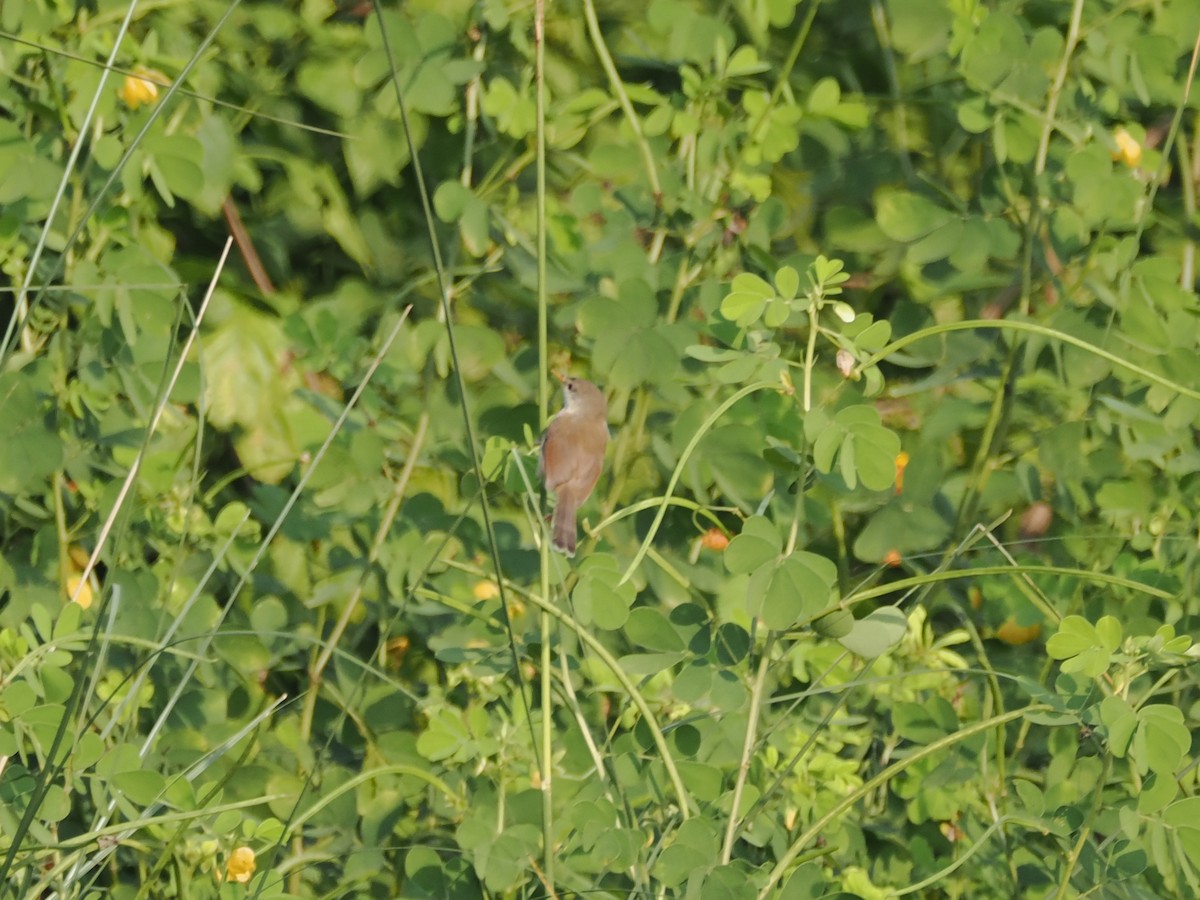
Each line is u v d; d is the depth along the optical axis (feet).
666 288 29.73
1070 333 29.81
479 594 28.30
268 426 30.25
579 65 30.86
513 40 29.73
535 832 24.12
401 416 30.14
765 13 29.78
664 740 24.17
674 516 29.76
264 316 30.58
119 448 28.48
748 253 30.48
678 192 29.40
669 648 23.43
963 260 29.81
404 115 20.38
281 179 31.30
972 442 31.65
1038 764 30.81
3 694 21.83
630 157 29.55
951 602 30.37
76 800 26.89
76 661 26.86
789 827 26.40
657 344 28.12
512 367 30.09
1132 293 29.40
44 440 26.81
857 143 31.86
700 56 29.68
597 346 28.12
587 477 26.40
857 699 28.68
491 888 22.77
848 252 31.68
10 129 26.78
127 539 28.45
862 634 22.43
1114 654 21.77
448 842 27.27
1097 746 23.59
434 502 29.19
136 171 27.76
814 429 21.79
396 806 27.76
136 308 27.94
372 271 31.37
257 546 29.17
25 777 22.35
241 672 28.53
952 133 31.68
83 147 27.99
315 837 28.86
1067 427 30.32
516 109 28.99
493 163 30.86
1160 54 29.73
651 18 29.43
